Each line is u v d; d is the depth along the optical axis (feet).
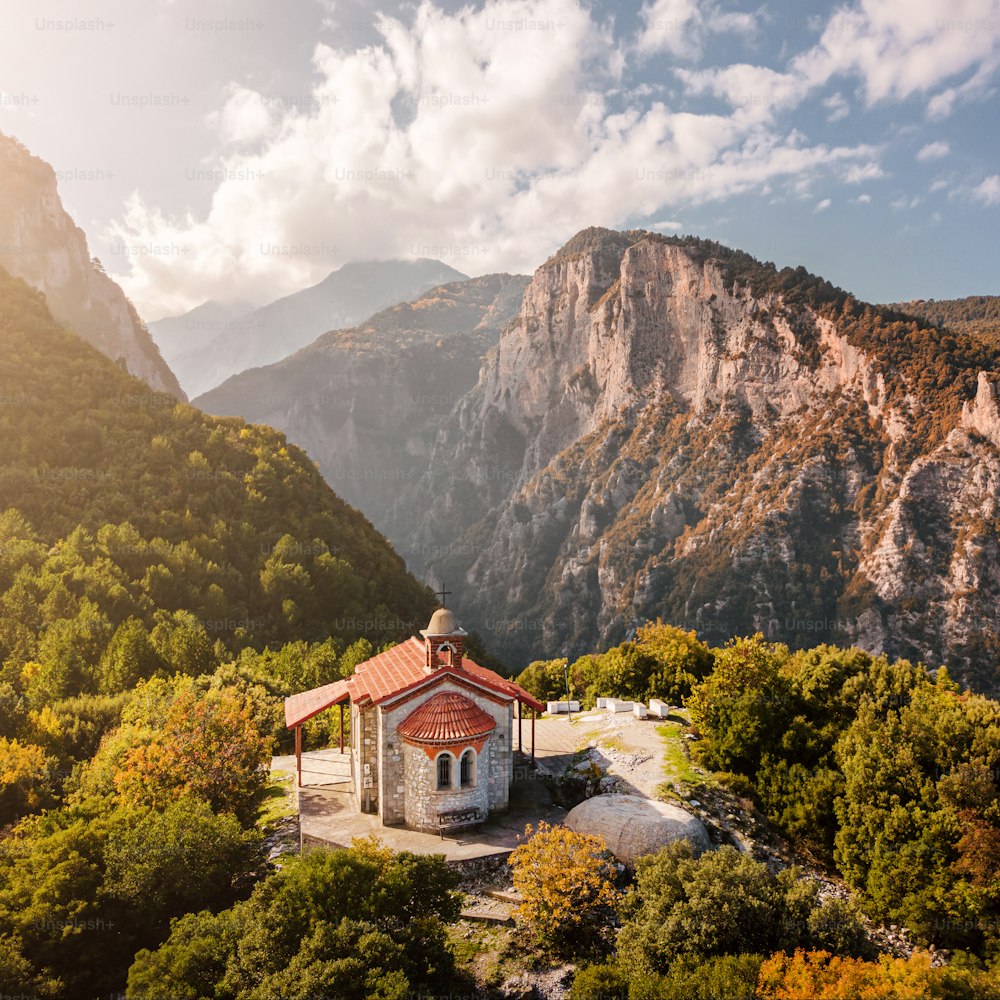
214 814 118.83
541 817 123.44
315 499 418.10
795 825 126.82
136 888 98.84
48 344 440.04
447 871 95.25
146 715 155.33
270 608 316.19
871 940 106.11
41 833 116.47
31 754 159.33
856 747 129.80
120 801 125.18
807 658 179.11
